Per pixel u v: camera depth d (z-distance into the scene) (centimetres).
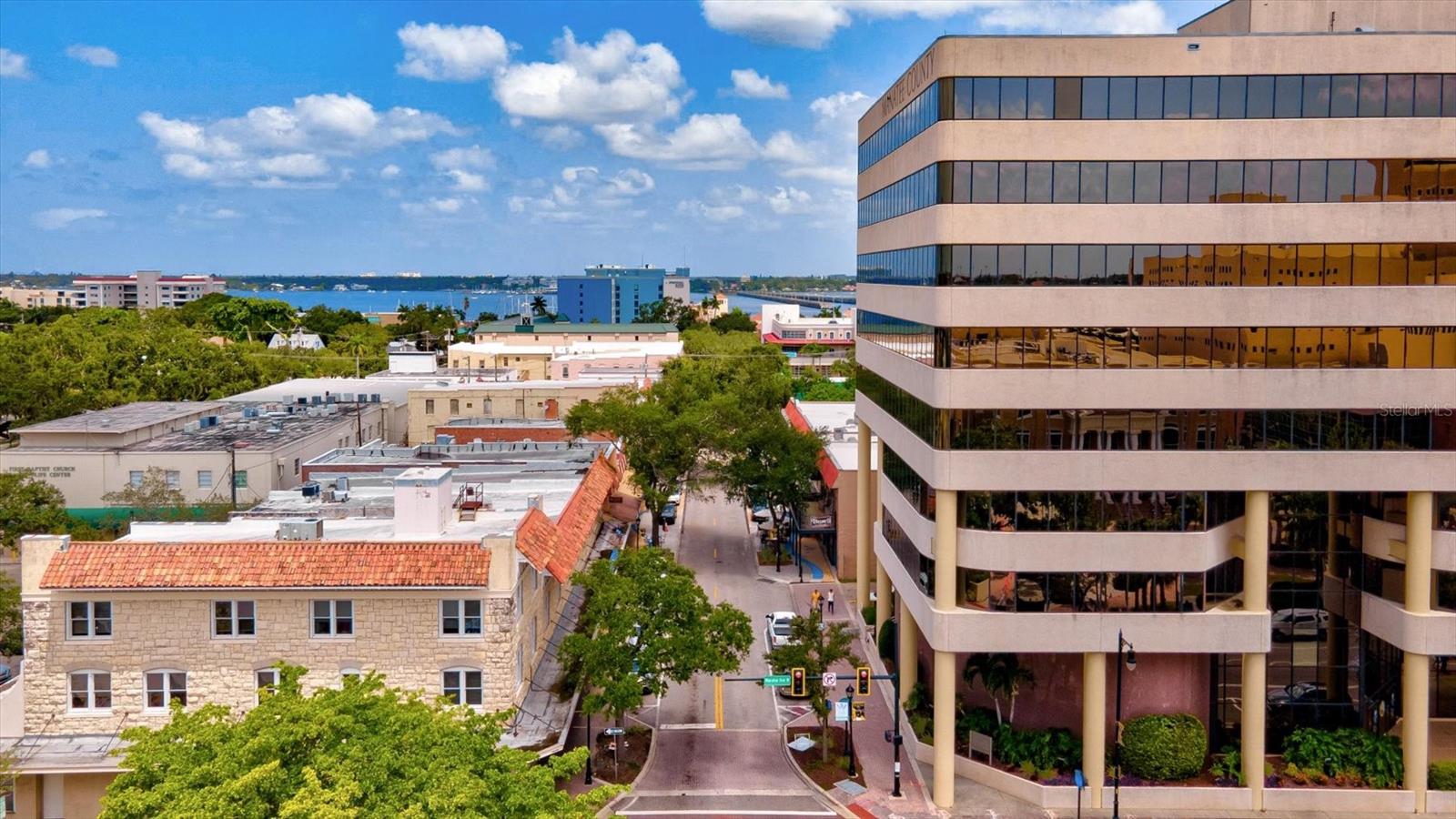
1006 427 3822
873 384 5312
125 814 2255
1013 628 3872
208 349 12244
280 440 7244
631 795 4056
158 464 6738
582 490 5184
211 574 3588
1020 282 3775
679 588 4281
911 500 4359
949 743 3950
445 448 6675
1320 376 3778
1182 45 3706
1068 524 3850
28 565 3606
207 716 2602
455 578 3591
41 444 6931
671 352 14788
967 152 3750
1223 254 3759
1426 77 3700
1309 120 3712
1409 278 3756
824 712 4316
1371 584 4122
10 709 3619
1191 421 3816
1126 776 4025
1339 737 4066
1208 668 4169
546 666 4281
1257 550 3897
